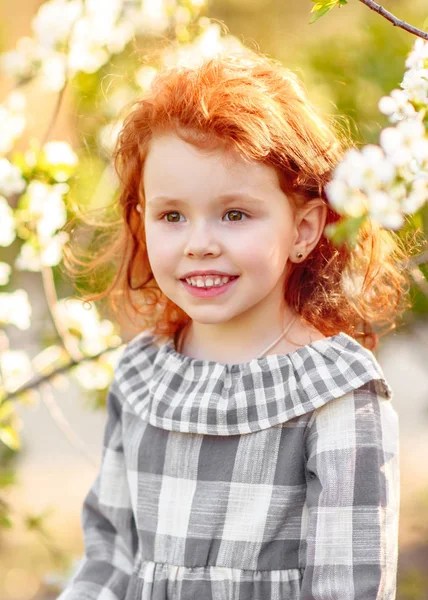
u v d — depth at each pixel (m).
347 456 1.29
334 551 1.26
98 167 2.37
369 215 1.05
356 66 2.52
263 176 1.32
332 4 1.28
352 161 1.04
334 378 1.32
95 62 2.23
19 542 3.71
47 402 2.27
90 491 1.60
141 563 1.43
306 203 1.40
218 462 1.36
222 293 1.33
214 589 1.32
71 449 4.80
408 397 4.91
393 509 1.29
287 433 1.34
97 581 1.52
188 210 1.32
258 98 1.35
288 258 1.42
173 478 1.40
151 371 1.52
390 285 1.81
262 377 1.36
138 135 1.38
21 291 2.24
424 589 2.86
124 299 1.77
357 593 1.23
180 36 2.22
